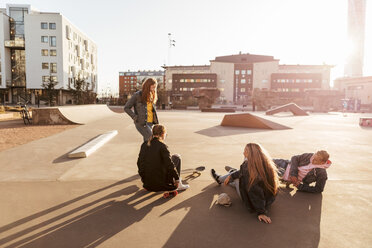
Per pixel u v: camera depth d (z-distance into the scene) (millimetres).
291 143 7883
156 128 3436
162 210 3066
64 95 57219
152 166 3316
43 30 53594
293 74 78312
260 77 80562
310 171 3568
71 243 2344
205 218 2871
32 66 54219
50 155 5879
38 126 12039
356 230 2623
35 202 3250
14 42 54812
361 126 13148
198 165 5164
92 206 3154
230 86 81688
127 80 144750
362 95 56000
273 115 22578
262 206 2820
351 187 3908
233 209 3117
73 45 60438
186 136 9070
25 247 2277
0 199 3334
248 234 2529
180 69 86500
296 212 3039
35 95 55938
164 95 39844
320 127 12625
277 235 2518
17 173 4480
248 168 2918
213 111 29359
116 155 5941
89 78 72062
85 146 6445
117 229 2611
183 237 2465
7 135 9070
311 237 2482
